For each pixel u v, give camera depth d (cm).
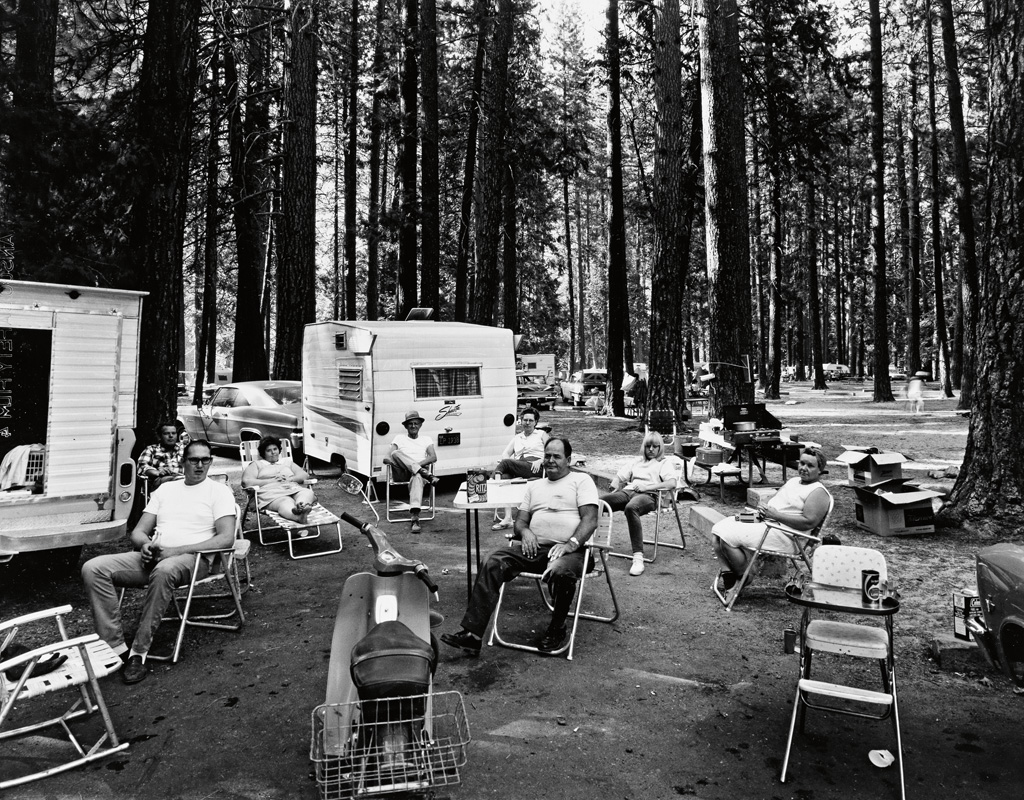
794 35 1700
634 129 2672
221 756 347
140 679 436
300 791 317
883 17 2695
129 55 1048
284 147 1655
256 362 2058
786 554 554
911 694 411
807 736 364
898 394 3025
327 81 2484
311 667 453
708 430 1016
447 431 1002
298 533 813
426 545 759
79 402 586
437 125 1850
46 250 852
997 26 676
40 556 612
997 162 684
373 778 280
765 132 1891
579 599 474
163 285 805
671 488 698
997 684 422
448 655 468
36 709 401
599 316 5450
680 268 1478
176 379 821
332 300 3809
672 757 345
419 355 985
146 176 798
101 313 595
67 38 1106
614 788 319
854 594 373
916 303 3180
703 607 560
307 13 1398
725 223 1288
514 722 378
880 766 335
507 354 1061
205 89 1533
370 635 309
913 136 2981
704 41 1317
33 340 571
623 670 444
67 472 579
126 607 573
